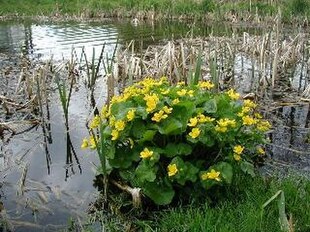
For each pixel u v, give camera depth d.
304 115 1.64
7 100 1.84
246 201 0.92
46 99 1.82
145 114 0.95
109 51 3.24
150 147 0.95
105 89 2.17
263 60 2.19
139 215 0.97
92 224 0.96
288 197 0.92
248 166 0.99
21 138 1.53
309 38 3.44
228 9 5.43
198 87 1.10
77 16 6.49
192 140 0.91
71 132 1.57
